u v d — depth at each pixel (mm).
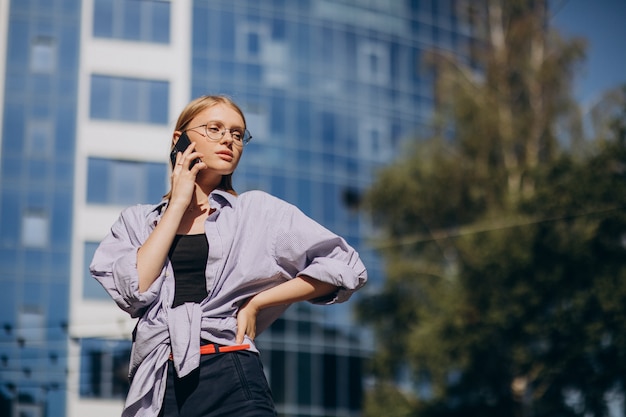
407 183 20781
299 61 25906
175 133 2430
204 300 2232
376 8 27422
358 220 25719
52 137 13273
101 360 8789
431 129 21562
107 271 2283
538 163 20281
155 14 10391
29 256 13781
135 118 12273
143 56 10812
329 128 26000
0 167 13672
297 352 22422
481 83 22219
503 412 18719
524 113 21422
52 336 8672
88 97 12742
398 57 27469
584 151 20391
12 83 12867
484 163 20984
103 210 13750
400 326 20047
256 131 24828
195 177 2324
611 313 18484
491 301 18984
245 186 24484
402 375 20031
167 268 2254
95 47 12078
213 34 24359
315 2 26469
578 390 18656
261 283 2297
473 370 18922
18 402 8023
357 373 22641
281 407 22031
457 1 25875
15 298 13617
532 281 19000
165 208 2379
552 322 18562
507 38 22766
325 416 22297
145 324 2207
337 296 2299
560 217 19547
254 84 24984
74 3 12141
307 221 2342
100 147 13180
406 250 20797
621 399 18469
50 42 12531
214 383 2158
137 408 2182
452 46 26672
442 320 19109
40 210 13812
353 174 26078
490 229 19562
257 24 25156
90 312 13359
